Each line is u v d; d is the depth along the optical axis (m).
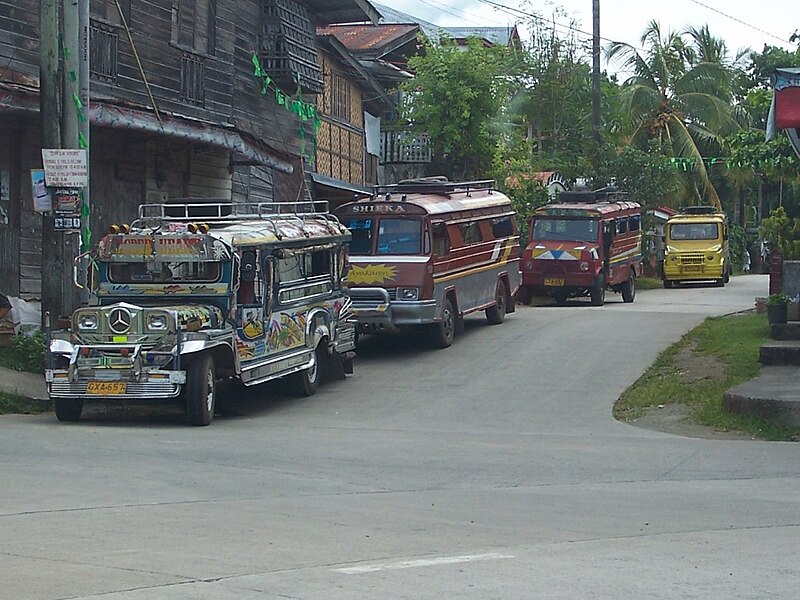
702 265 42.41
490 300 24.34
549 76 44.00
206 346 14.30
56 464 11.12
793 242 22.59
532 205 37.94
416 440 13.50
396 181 39.09
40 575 6.88
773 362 17.66
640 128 47.22
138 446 12.44
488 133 37.09
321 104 32.12
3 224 18.78
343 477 10.93
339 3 29.47
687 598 6.46
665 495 10.20
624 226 33.69
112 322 14.15
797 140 17.11
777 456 12.45
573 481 10.93
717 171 53.34
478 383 18.25
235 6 25.31
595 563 7.36
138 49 21.36
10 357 17.28
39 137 19.39
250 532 8.29
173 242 15.10
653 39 47.56
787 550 7.88
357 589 6.57
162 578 6.81
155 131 18.72
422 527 8.60
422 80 36.53
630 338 22.14
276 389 17.48
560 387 17.78
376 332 21.39
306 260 17.53
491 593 6.50
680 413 15.47
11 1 18.41
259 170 27.31
